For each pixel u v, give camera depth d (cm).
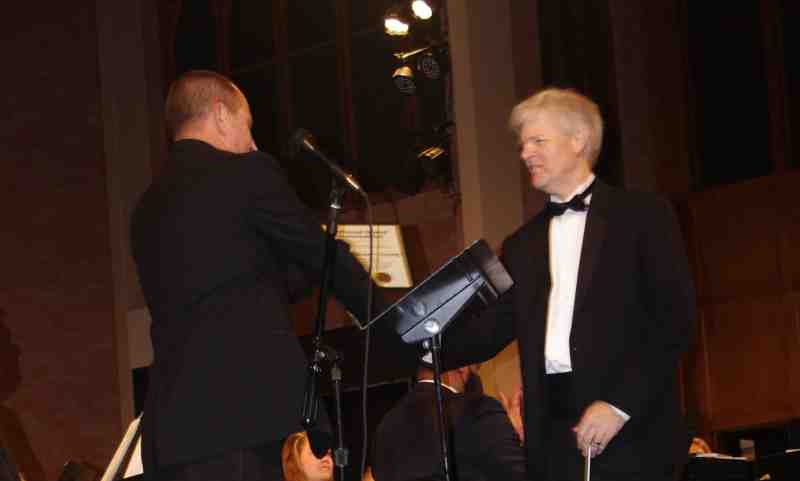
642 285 334
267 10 1016
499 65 848
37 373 934
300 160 968
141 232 313
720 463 441
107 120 998
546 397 339
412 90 827
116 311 976
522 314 346
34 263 948
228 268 300
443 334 361
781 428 475
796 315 757
